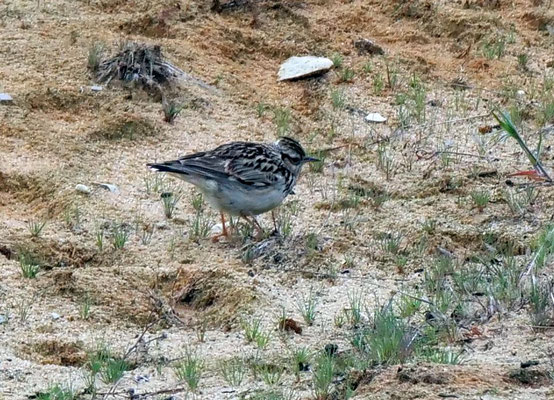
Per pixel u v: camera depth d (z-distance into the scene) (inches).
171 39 648.4
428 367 356.5
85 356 398.9
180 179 528.1
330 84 634.2
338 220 512.4
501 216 510.6
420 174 554.3
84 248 480.1
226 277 458.3
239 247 490.3
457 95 630.5
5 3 668.7
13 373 381.4
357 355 390.3
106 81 599.8
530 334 401.1
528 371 354.3
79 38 634.8
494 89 639.8
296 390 364.2
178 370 383.9
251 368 386.9
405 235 496.7
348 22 692.7
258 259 476.4
